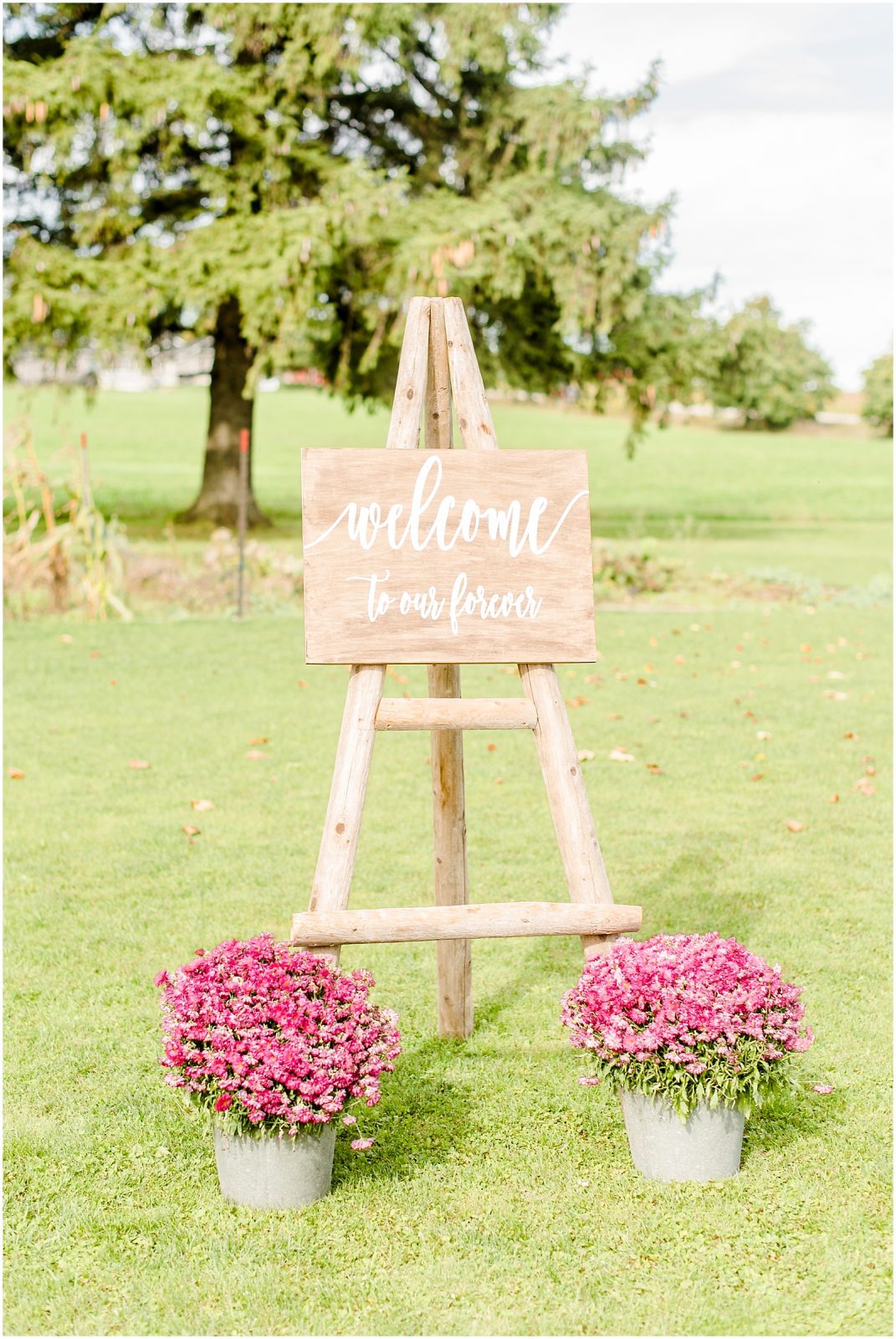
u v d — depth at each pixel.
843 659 11.21
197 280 18.41
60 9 20.58
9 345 19.14
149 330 21.17
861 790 7.12
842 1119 3.69
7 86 17.19
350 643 3.56
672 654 11.38
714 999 3.22
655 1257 3.05
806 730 8.56
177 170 21.20
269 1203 3.24
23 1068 4.01
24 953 4.89
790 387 55.62
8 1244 3.13
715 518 31.17
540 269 20.11
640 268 20.64
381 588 3.59
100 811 6.73
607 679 10.24
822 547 23.53
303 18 18.06
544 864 5.90
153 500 29.08
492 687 9.88
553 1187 3.35
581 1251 3.08
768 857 6.02
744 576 16.81
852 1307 2.87
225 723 8.69
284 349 18.08
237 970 3.28
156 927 5.13
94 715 8.89
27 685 9.80
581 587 3.71
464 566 3.64
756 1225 3.17
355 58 18.22
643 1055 3.20
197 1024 3.15
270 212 19.33
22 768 7.55
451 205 19.83
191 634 12.10
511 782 7.38
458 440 7.28
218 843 6.21
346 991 3.28
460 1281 2.96
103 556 13.86
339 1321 2.83
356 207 17.88
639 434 24.17
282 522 25.11
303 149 20.28
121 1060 4.07
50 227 21.34
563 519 3.72
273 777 7.35
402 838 6.27
